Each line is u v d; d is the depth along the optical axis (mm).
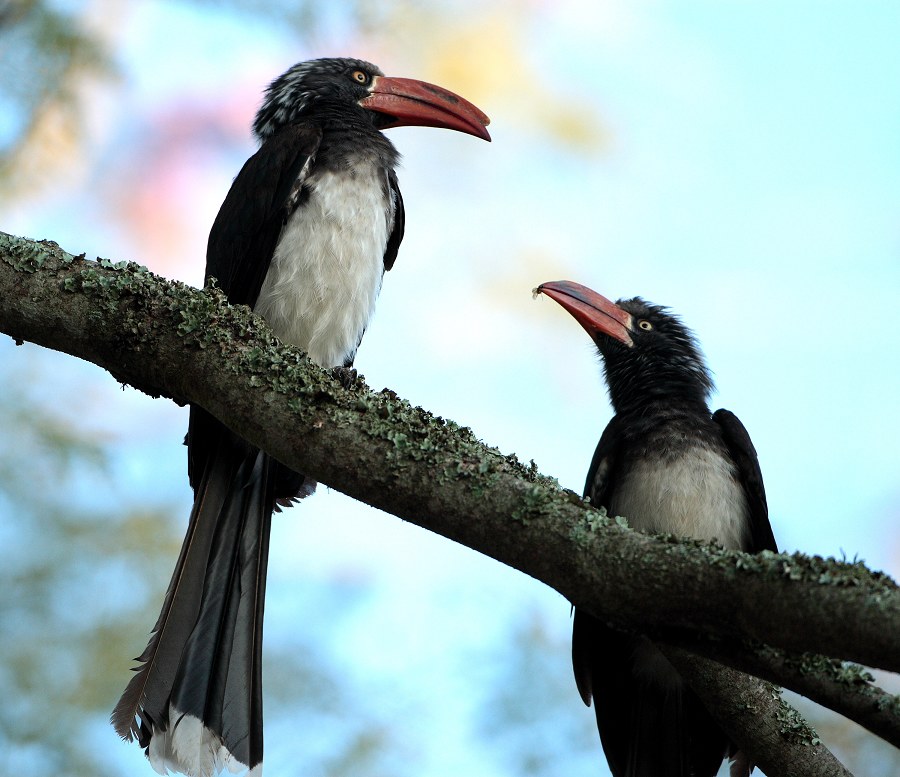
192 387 7109
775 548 10414
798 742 7539
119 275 7234
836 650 5863
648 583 6254
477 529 6551
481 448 6766
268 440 6938
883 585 5828
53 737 10344
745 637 6211
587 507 6504
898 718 6398
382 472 6672
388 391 7023
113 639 11047
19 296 7207
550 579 6484
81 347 7258
